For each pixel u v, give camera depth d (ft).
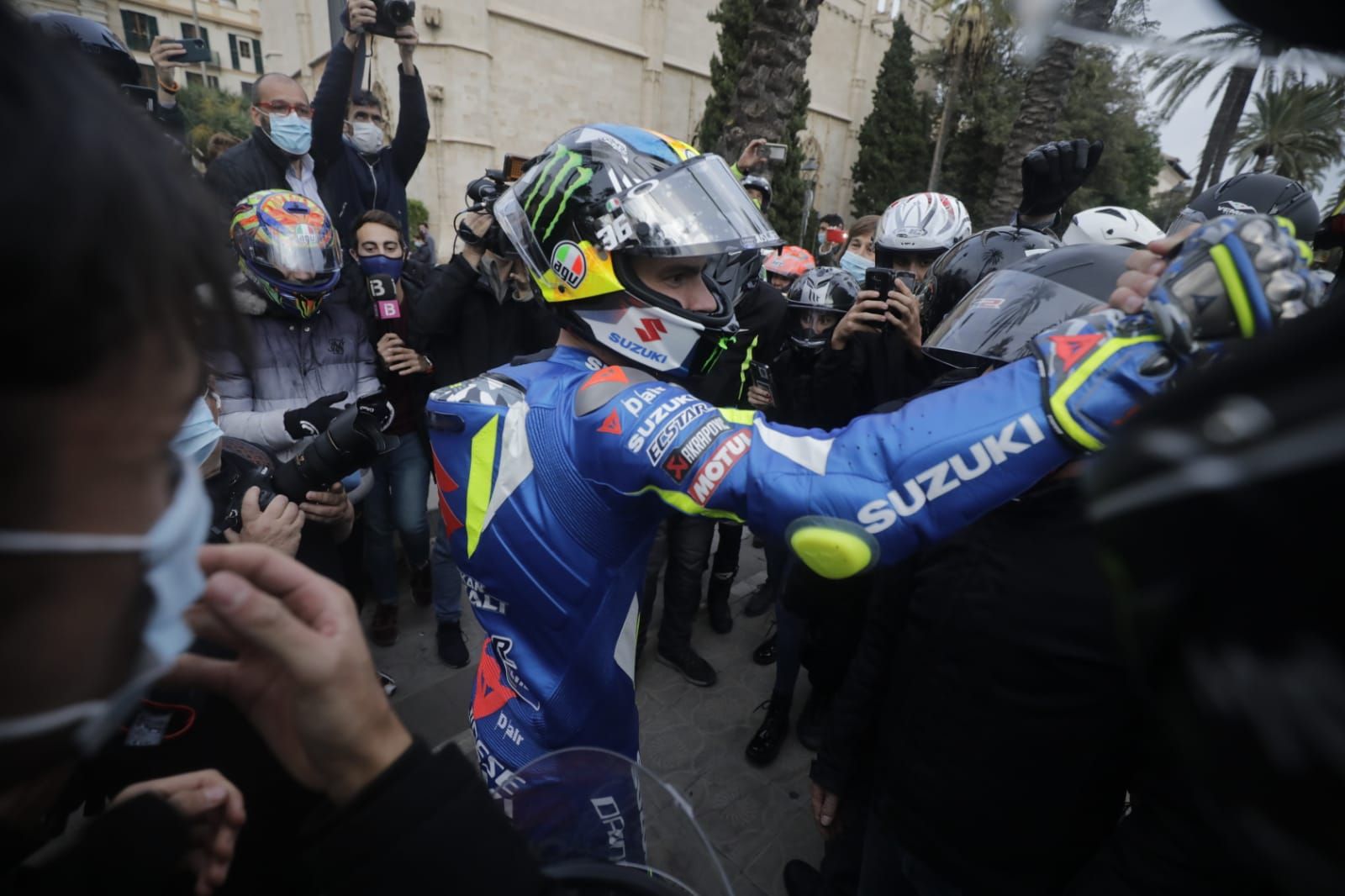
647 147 3.22
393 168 12.23
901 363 7.08
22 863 1.38
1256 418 0.58
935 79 77.36
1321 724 0.50
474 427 3.18
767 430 2.59
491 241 7.97
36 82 0.85
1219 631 0.61
